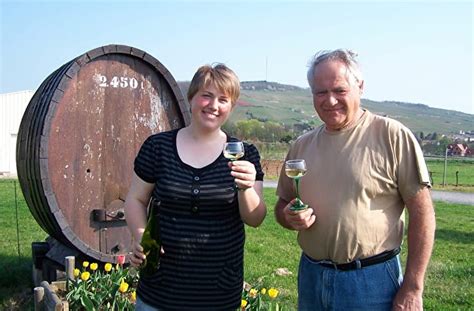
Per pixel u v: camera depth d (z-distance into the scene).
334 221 3.12
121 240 6.22
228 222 3.18
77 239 5.90
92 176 6.08
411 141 3.04
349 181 3.09
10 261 8.23
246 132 62.06
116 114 6.21
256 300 4.96
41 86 6.61
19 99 31.80
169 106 6.48
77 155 6.00
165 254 3.15
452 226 13.70
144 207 3.34
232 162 2.97
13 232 11.23
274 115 124.75
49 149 5.82
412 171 3.03
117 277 5.34
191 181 3.13
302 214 3.12
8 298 6.45
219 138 3.28
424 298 6.84
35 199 6.00
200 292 3.14
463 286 7.45
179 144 3.25
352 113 3.12
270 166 35.31
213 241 3.13
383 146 3.07
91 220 6.08
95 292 5.14
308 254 3.33
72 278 5.36
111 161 6.19
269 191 21.36
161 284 3.17
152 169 3.25
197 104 3.15
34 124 5.95
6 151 31.52
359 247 3.10
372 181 3.06
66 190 5.94
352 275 3.13
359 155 3.10
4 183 24.22
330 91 3.07
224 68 3.18
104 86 6.14
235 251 3.21
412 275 3.04
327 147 3.22
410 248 3.07
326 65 3.08
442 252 10.12
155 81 6.41
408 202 3.08
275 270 8.12
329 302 3.20
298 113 132.62
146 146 3.31
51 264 6.40
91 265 5.48
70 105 5.95
